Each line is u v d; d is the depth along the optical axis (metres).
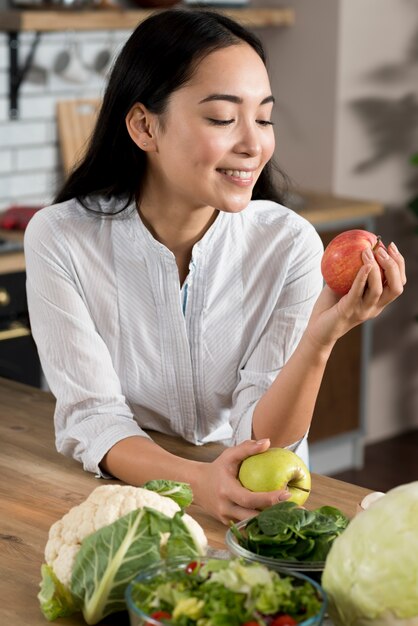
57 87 4.79
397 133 5.35
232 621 1.16
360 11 5.07
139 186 2.08
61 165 4.88
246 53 1.89
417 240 5.56
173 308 2.10
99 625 1.40
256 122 1.89
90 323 2.10
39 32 4.57
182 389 2.15
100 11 4.62
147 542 1.37
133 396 2.16
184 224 2.07
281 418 1.96
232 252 2.12
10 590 1.49
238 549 1.38
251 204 2.19
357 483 5.07
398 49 5.26
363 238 1.74
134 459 1.88
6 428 2.18
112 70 2.03
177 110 1.89
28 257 2.12
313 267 2.17
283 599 1.20
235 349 2.16
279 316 2.15
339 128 5.13
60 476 1.93
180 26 1.90
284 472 1.66
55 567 1.40
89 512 1.42
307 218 4.57
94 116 4.91
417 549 1.20
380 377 5.59
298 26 5.18
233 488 1.67
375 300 1.74
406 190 5.45
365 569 1.21
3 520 1.73
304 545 1.39
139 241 2.09
